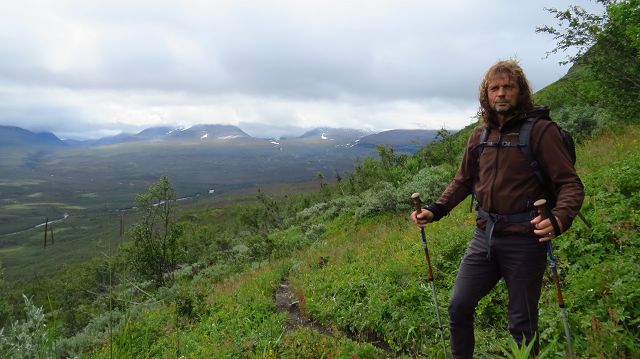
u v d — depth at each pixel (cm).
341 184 3953
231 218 11856
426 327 589
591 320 401
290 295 1050
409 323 603
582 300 459
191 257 3403
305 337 655
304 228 2544
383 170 2811
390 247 1088
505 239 322
